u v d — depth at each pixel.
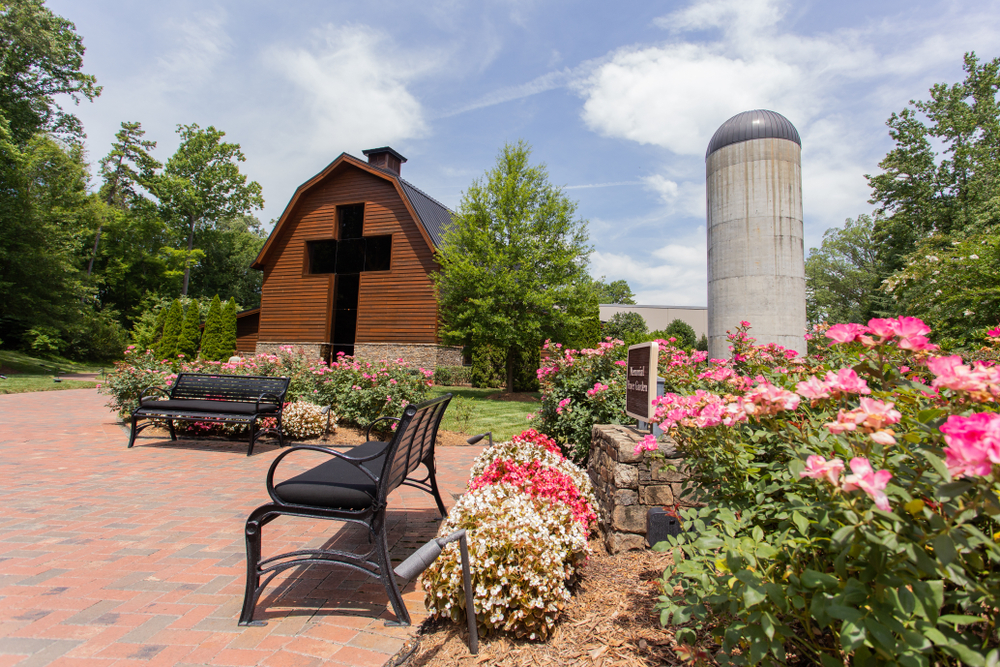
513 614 2.14
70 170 23.09
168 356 25.92
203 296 41.62
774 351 4.36
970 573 1.16
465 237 16.97
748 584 1.26
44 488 4.39
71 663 1.95
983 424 1.03
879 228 27.12
